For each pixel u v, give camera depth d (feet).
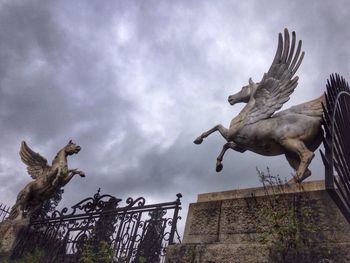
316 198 13.55
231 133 17.54
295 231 12.15
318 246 12.06
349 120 14.52
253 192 15.39
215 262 13.93
